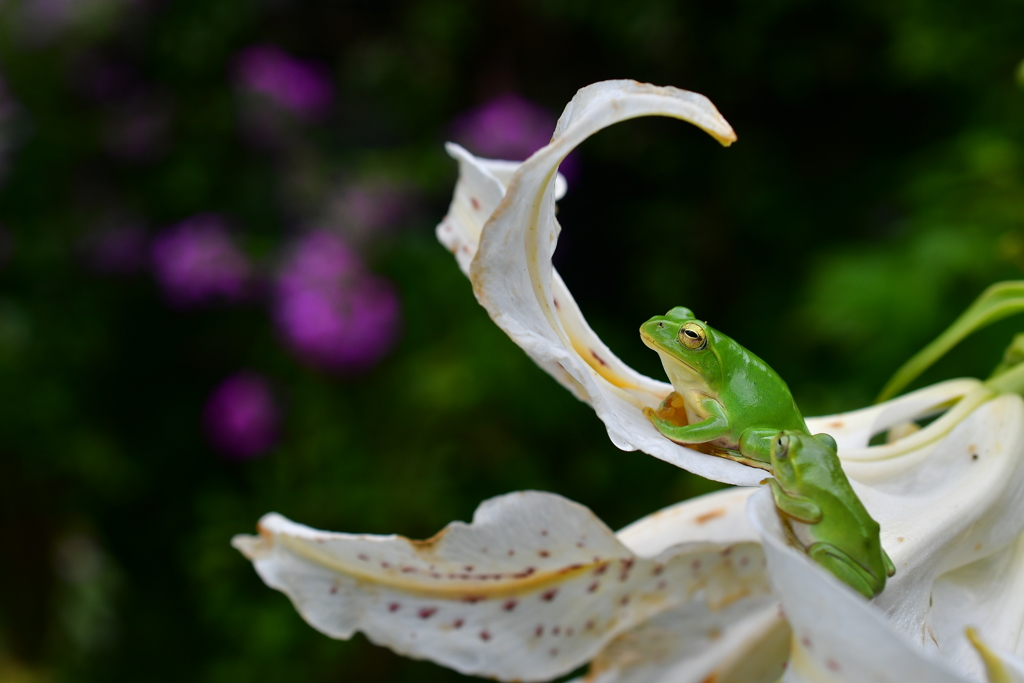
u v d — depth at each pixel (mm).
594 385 505
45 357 1635
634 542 585
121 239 1627
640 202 1733
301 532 576
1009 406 551
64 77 1672
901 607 523
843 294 1238
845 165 1641
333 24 1784
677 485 1374
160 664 1605
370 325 1369
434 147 1634
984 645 491
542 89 1753
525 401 1475
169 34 1670
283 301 1399
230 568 1485
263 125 1544
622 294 1698
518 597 585
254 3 1698
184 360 1723
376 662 1416
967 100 1475
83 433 1631
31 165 1665
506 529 557
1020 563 544
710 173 1706
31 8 1625
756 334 1581
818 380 1391
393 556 568
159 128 1629
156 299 1687
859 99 1637
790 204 1641
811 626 479
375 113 1698
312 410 1502
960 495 540
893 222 1498
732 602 598
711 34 1645
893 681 472
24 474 1606
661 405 531
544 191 498
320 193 1528
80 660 1561
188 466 1708
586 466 1476
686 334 521
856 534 487
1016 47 1350
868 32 1566
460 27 1719
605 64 1758
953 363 1190
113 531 1698
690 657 609
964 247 1188
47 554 1610
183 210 1631
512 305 505
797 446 493
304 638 1432
